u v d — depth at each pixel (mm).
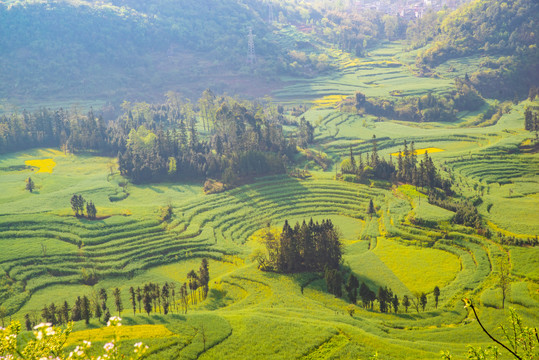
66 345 109312
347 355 107438
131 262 190250
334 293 158375
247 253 196125
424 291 158250
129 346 110188
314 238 181750
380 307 145750
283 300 150125
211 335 116062
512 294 146000
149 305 142625
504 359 109375
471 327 129000
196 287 164000
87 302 134750
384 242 199375
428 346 114375
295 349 110250
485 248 183125
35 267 182375
